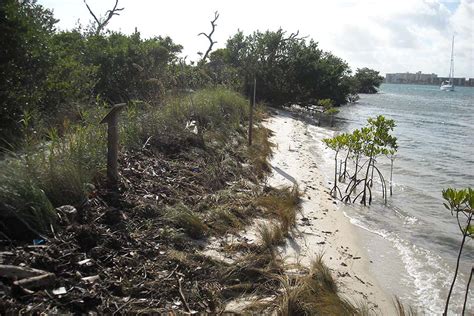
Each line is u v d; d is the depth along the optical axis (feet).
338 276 18.08
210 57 104.94
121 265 14.58
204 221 20.21
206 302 13.89
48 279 12.30
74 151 19.97
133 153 26.03
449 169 46.19
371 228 25.86
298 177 34.94
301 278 15.92
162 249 16.42
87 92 38.09
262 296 14.82
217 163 29.58
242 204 23.80
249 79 81.56
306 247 20.44
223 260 16.92
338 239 22.57
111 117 19.83
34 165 17.71
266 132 51.60
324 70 100.68
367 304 16.15
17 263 12.78
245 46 97.81
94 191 18.94
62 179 17.84
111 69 45.16
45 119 27.22
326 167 42.01
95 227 15.99
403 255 21.91
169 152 28.86
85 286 12.81
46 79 28.58
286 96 97.76
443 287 18.61
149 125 30.58
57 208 16.40
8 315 10.58
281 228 21.33
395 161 49.96
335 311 14.11
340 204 30.35
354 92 166.71
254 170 32.42
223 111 46.11
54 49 29.60
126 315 12.16
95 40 48.14
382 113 123.95
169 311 12.76
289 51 98.07
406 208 31.07
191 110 39.47
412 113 127.65
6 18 24.86
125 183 20.98
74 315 11.59
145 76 46.06
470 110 149.69
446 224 27.50
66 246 14.64
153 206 19.34
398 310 16.08
